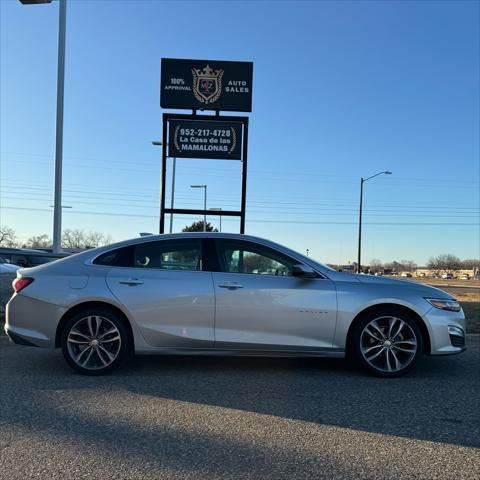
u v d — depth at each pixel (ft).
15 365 20.36
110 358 18.53
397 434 13.01
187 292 18.47
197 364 20.75
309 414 14.51
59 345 18.92
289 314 18.43
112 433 12.97
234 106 41.16
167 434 12.94
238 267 19.06
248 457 11.59
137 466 11.09
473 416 14.40
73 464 11.17
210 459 11.47
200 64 41.24
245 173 40.24
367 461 11.41
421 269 481.46
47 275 18.78
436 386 17.54
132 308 18.39
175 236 19.56
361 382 18.03
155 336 18.45
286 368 20.12
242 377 18.66
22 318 18.61
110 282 18.57
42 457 11.53
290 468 11.05
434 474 10.79
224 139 40.52
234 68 41.34
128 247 19.35
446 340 18.67
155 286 18.54
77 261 19.12
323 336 18.51
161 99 40.98
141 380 18.15
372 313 18.69
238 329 18.45
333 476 10.69
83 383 17.69
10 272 30.53
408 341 18.60
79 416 14.23
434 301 18.85
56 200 38.91
